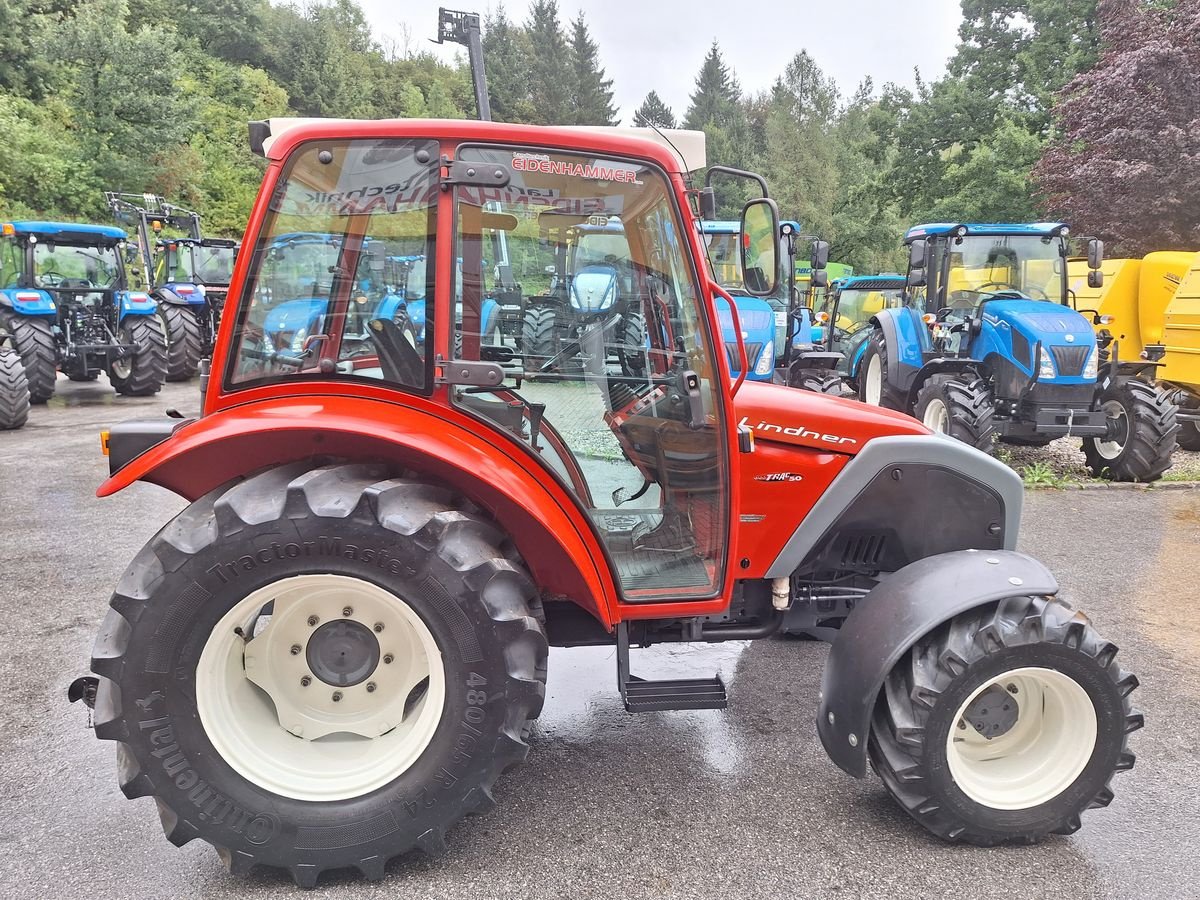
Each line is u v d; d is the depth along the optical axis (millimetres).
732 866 2293
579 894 2174
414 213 2256
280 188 2232
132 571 2111
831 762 2855
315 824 2158
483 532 2203
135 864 2295
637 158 2387
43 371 10234
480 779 2189
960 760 2383
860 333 11500
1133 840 2441
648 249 2449
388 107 44438
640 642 2842
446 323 2273
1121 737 2375
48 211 20891
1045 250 7984
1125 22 16391
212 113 30672
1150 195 14750
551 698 3348
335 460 2266
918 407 7727
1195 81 14430
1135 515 6219
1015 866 2316
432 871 2266
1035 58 24500
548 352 2420
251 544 2064
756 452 2818
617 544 2584
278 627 2258
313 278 2266
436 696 2182
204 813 2129
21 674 3455
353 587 2145
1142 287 9367
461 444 2236
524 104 57688
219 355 2273
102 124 22594
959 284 8000
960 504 2953
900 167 26719
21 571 4676
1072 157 16359
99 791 2646
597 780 2734
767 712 3234
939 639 2371
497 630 2139
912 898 2170
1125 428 7262
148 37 23109
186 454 2141
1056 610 2373
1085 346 6934
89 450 7793
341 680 2289
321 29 43531
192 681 2098
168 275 14977
